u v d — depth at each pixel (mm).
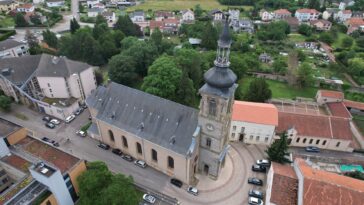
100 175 58812
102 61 135625
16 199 54375
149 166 75125
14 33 171875
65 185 58500
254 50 162750
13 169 62094
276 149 70812
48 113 95625
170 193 67062
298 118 85125
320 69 147625
